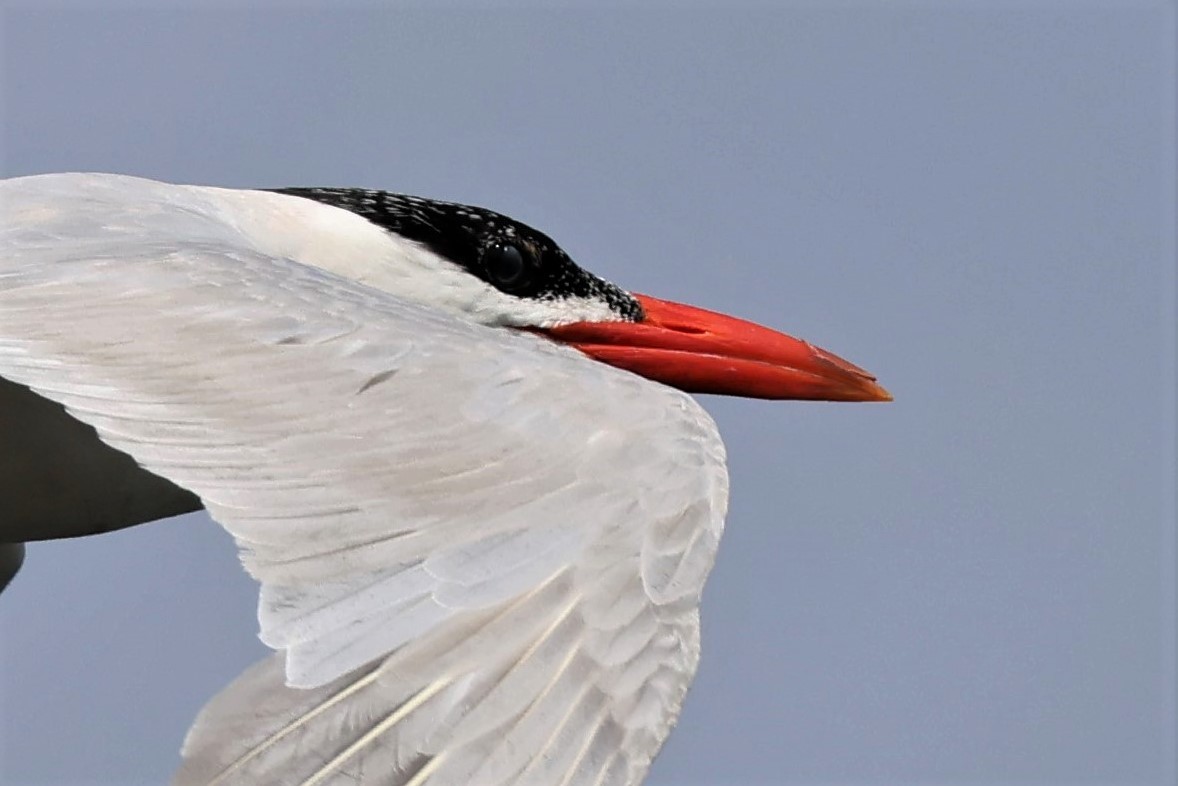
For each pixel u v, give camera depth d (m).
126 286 10.00
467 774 7.68
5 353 9.49
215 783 7.36
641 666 8.14
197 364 9.30
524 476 8.77
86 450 12.92
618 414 9.19
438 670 7.89
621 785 7.79
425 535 8.41
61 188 12.41
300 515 8.44
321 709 7.62
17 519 13.30
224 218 13.98
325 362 9.30
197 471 8.68
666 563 8.53
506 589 8.25
